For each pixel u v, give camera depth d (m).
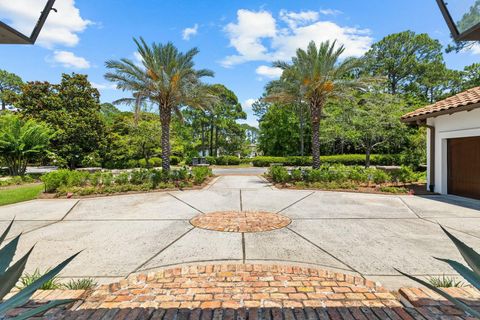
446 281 2.88
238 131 33.88
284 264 3.46
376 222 5.59
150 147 21.08
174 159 28.91
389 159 23.50
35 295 2.56
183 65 12.71
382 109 15.31
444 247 4.08
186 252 3.90
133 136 20.75
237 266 3.38
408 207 7.07
